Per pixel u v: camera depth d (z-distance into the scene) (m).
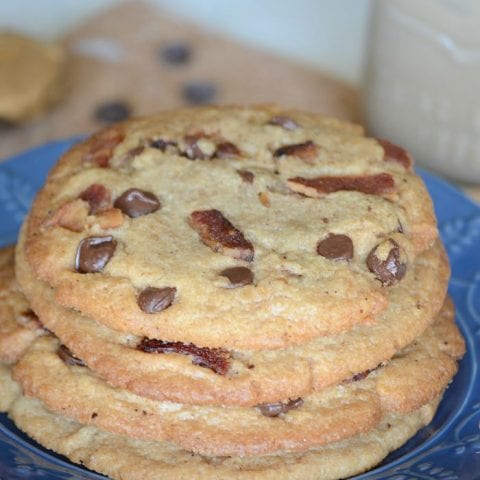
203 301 0.33
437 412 0.36
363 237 0.35
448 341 0.37
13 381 0.36
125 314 0.33
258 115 0.39
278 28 0.60
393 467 0.35
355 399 0.34
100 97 0.52
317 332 0.33
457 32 0.44
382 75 0.47
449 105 0.45
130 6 0.61
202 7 0.62
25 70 0.51
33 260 0.35
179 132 0.38
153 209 0.35
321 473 0.34
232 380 0.33
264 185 0.36
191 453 0.34
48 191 0.37
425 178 0.43
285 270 0.34
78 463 0.34
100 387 0.34
